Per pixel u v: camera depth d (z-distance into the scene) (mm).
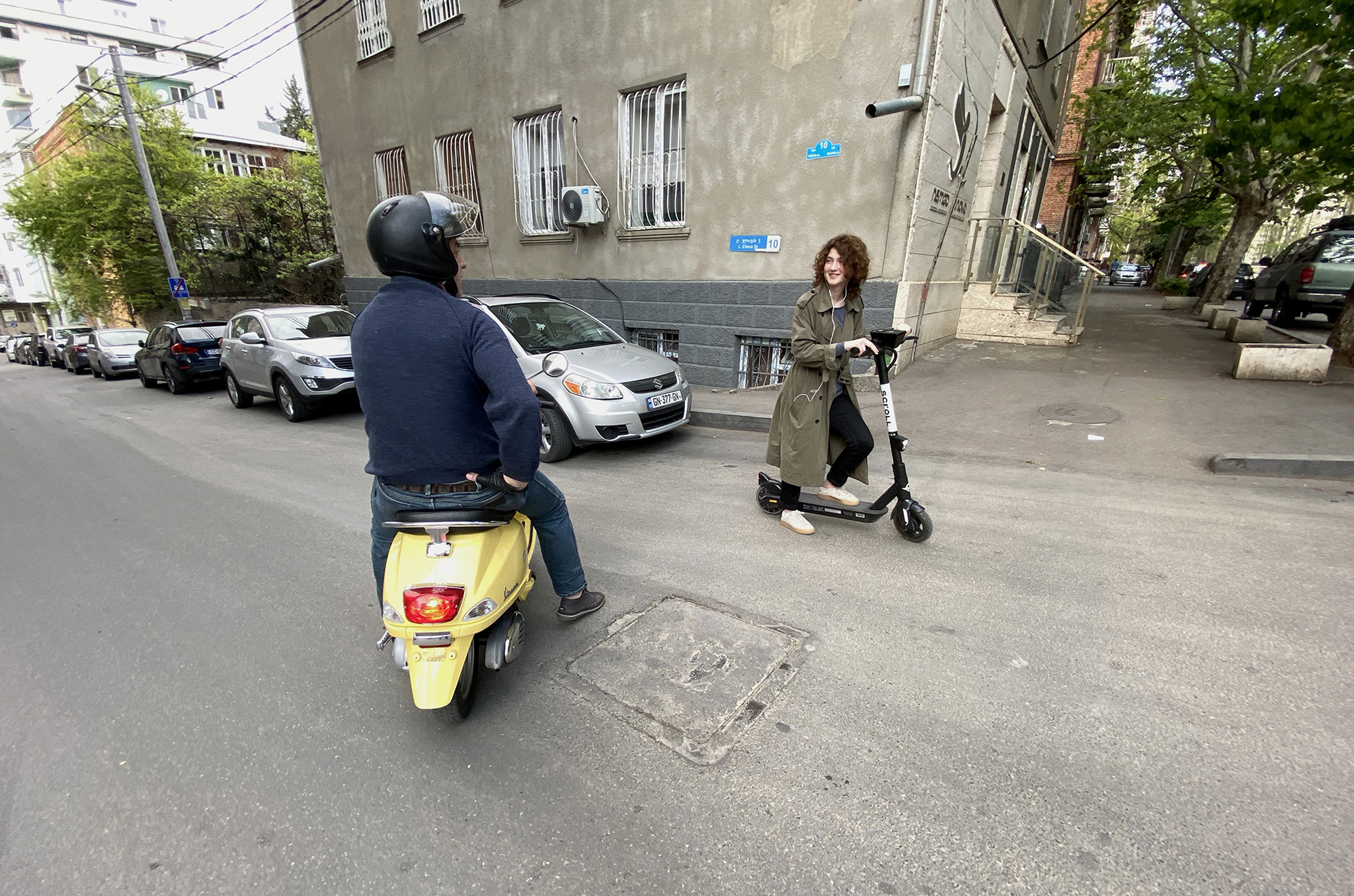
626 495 4895
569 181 10078
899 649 2705
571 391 5758
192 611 3434
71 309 31797
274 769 2227
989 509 4148
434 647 2145
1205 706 2279
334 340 9117
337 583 3723
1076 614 2902
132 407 11688
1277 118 6258
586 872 1760
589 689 2543
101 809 2072
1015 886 1649
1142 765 2031
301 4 13836
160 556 4219
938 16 6586
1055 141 16188
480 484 2242
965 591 3148
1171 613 2869
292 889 1750
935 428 5945
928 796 1949
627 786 2057
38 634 3250
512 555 2414
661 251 9203
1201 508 3996
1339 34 5789
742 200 8234
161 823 2004
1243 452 4750
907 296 7469
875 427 6016
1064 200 21172
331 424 8906
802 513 4035
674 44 8328
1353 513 3846
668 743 2234
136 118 21906
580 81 9438
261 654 2980
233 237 23453
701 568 3545
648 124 9016
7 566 4180
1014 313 10047
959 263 9883
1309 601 2908
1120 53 17172
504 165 10969
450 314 2045
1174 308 16125
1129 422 5668
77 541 4586
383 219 1998
